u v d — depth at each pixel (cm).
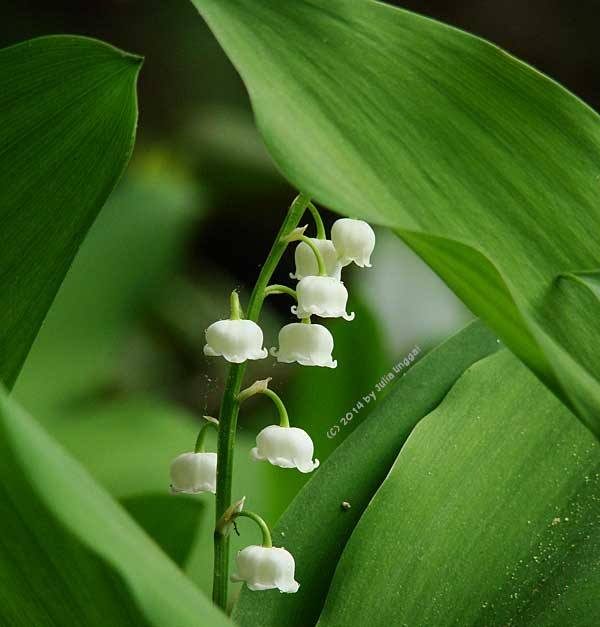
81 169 32
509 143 30
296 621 35
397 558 34
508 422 36
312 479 36
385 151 29
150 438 44
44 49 31
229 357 32
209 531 40
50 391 44
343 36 30
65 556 28
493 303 28
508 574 34
